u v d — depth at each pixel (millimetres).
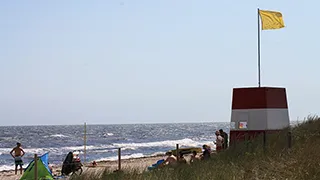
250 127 22125
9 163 44188
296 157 15141
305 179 12969
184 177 13695
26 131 128500
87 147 62969
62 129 152250
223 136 23078
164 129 157000
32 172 20797
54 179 21359
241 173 13727
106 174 16516
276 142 17859
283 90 22859
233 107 22781
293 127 21891
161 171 14703
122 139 89125
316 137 18891
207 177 13414
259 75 22594
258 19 23641
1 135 101438
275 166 14469
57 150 58375
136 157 40219
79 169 23922
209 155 19125
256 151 16641
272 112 22078
